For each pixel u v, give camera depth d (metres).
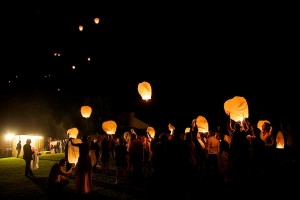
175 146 6.19
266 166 6.98
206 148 9.13
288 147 10.57
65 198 7.18
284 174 8.53
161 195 7.11
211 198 6.53
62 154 24.86
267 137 7.45
